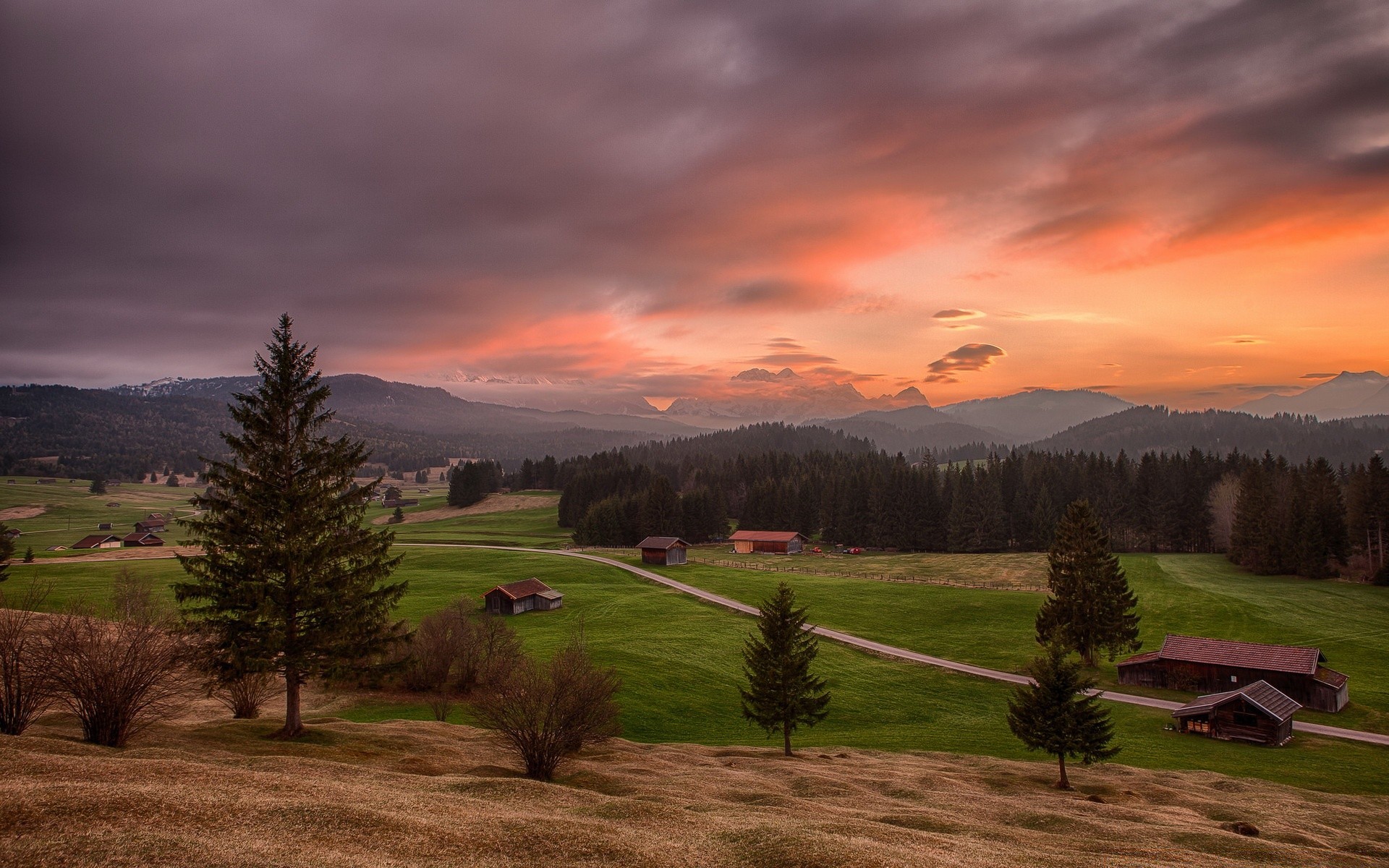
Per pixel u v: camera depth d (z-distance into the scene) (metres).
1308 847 29.03
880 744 51.88
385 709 50.19
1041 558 139.38
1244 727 53.06
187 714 41.41
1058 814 31.62
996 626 87.00
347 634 33.47
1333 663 69.94
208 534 32.34
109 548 152.38
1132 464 184.00
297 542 32.72
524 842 18.89
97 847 15.02
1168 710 61.31
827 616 93.12
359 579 34.72
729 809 27.38
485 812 21.16
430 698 52.88
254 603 31.77
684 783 33.19
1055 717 39.66
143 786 19.11
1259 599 93.94
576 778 32.25
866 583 113.69
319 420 35.06
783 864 19.19
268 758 26.61
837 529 176.25
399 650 53.66
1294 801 38.28
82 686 26.30
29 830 15.37
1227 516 143.00
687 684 62.25
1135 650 75.06
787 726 45.47
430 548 151.38
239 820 17.67
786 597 46.75
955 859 20.92
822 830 23.42
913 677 69.50
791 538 158.88
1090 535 73.88
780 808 28.52
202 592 31.88
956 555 150.25
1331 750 50.50
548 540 175.88
